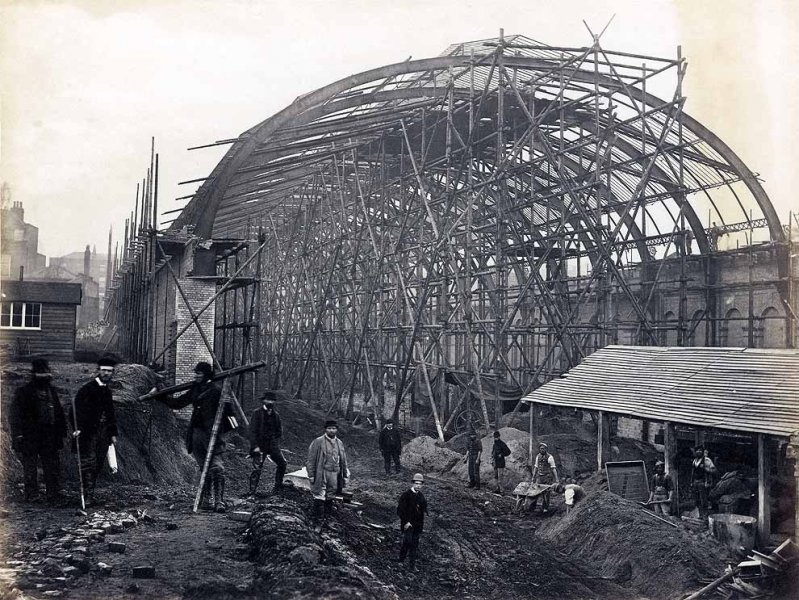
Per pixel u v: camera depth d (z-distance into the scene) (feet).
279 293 137.80
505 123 89.45
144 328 74.02
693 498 51.62
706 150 91.97
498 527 50.24
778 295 81.97
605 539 43.78
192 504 34.14
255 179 93.56
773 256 82.94
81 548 24.99
